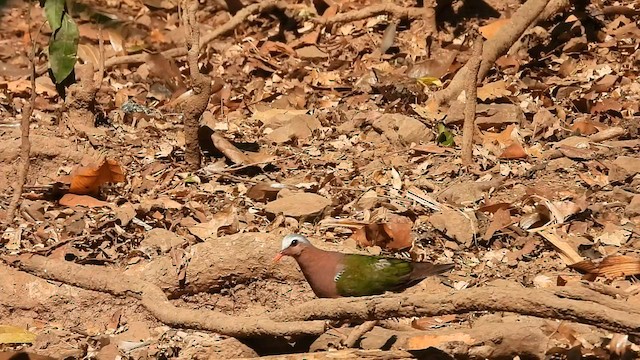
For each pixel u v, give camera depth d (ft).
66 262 26.91
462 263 29.04
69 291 26.71
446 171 34.78
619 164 33.63
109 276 26.37
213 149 36.50
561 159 35.01
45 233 30.76
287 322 22.77
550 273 28.02
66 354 25.04
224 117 41.55
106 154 35.94
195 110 34.78
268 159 36.19
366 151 37.06
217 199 33.22
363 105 41.73
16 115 39.93
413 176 34.68
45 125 38.52
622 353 22.34
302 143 38.29
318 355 22.04
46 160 34.83
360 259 25.46
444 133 37.22
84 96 37.35
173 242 29.76
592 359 22.56
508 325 22.88
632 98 40.55
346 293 25.31
